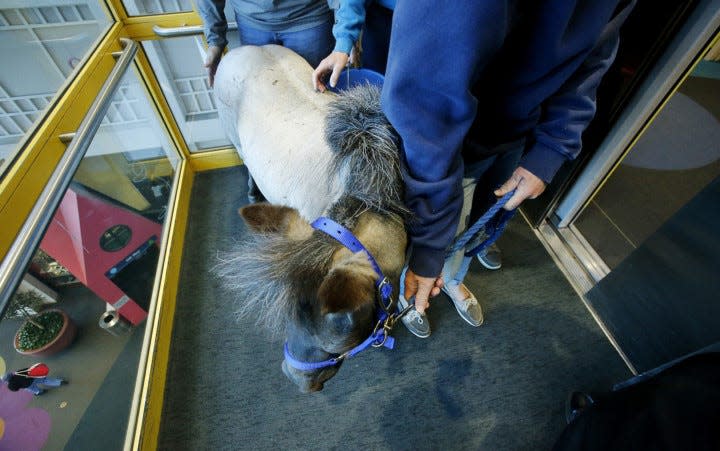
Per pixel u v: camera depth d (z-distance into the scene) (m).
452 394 1.29
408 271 0.86
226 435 1.19
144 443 1.10
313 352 0.69
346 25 0.98
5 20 1.11
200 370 1.33
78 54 1.33
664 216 1.83
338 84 1.12
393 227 0.73
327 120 0.88
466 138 0.81
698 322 1.14
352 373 1.33
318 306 0.56
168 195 1.92
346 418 1.23
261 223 0.71
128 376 1.24
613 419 0.89
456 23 0.43
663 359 1.26
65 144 0.98
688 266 1.15
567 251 1.72
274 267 0.63
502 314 1.51
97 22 1.37
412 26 0.46
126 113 1.68
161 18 1.47
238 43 1.68
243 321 1.47
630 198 1.91
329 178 0.84
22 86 1.08
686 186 1.98
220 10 1.32
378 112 0.80
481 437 1.20
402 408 1.25
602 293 1.49
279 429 1.20
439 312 1.51
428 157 0.59
